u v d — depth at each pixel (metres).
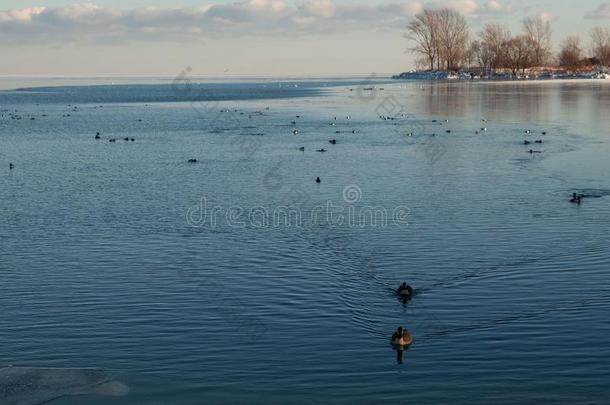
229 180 52.44
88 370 23.39
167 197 46.97
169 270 32.31
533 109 107.69
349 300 28.42
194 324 26.58
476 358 23.64
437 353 24.00
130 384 22.53
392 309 27.50
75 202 45.94
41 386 22.39
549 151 63.44
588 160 58.06
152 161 61.75
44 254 34.88
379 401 21.42
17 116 110.50
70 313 27.70
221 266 32.72
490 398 21.44
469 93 151.00
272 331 25.89
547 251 33.81
